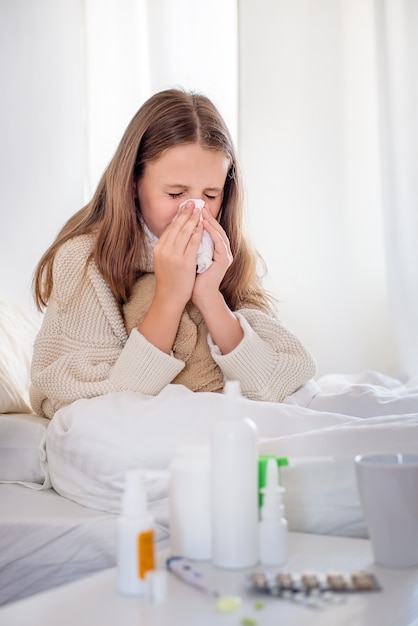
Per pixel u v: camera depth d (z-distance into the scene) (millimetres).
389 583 837
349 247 2613
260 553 883
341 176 2625
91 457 1235
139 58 2729
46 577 1151
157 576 785
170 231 1443
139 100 2725
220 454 870
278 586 801
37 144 2400
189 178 1487
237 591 807
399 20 2525
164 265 1432
